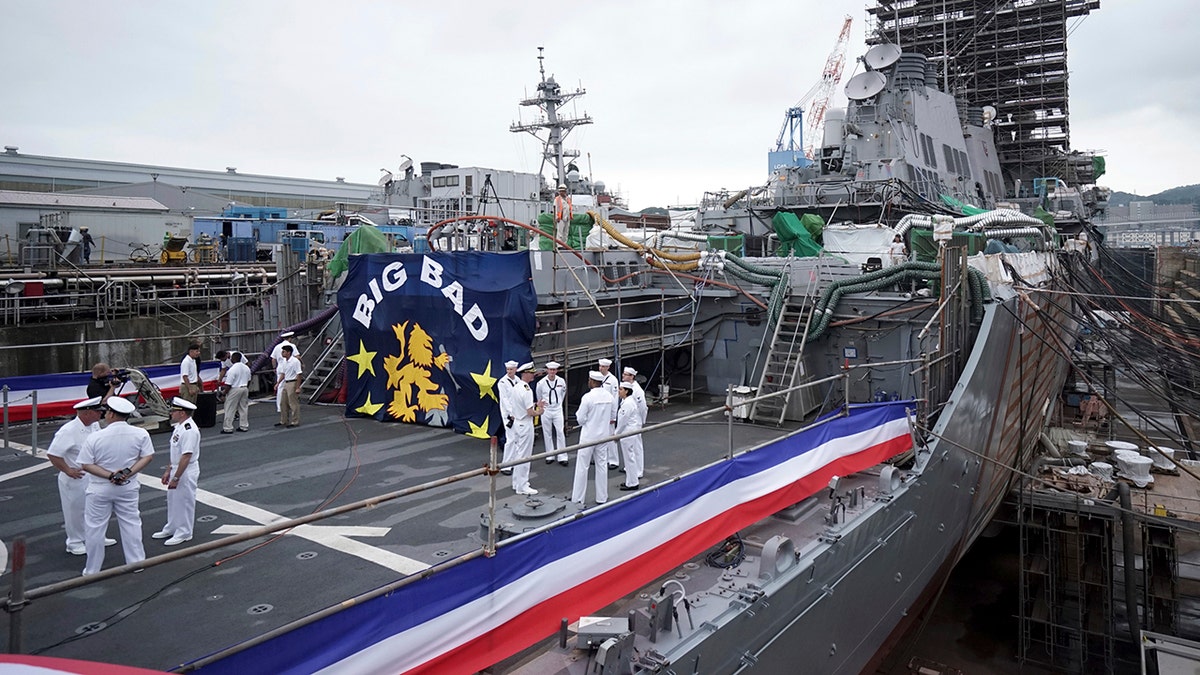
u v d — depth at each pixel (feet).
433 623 16.05
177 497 26.81
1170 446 80.79
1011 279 50.21
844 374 33.24
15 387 45.47
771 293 53.47
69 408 48.08
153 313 77.05
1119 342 67.56
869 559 31.55
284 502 31.63
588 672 18.49
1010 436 55.36
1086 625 60.18
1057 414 94.58
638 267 57.00
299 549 26.22
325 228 107.04
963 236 48.55
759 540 28.48
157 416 43.62
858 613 31.53
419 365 46.24
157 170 176.24
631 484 34.17
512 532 22.27
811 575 26.94
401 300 46.65
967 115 110.42
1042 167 124.88
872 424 34.68
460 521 29.19
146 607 21.77
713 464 25.22
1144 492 65.77
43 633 20.17
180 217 116.88
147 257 96.99
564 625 19.53
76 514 25.75
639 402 34.58
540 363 43.96
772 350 50.93
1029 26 116.88
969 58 123.34
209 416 45.57
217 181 187.01
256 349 60.59
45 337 66.18
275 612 21.49
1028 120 123.95
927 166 83.05
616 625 19.49
